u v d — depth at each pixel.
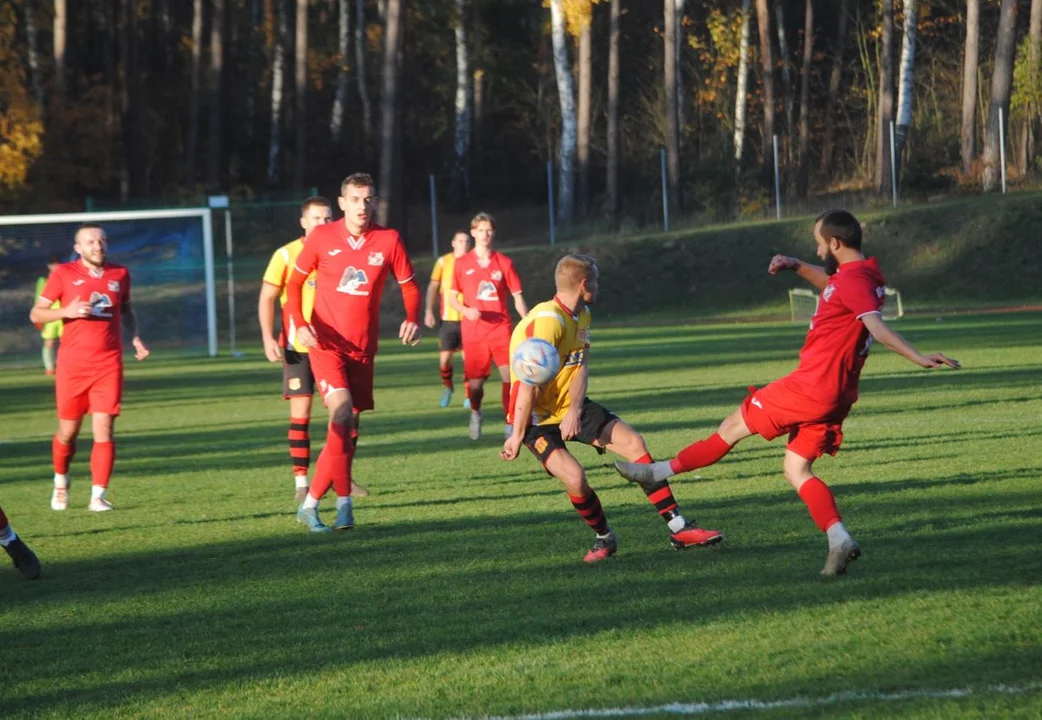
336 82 154.50
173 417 43.06
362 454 31.08
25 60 139.00
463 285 32.66
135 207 113.06
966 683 10.63
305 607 15.19
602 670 11.72
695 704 10.55
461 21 138.88
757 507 20.41
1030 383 37.75
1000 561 15.05
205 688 11.97
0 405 51.75
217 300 95.62
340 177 145.12
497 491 24.30
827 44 157.62
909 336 58.72
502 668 11.99
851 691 10.63
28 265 94.75
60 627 14.88
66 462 24.89
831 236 15.17
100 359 24.31
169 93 148.38
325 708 11.12
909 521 18.09
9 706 11.72
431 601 15.05
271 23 149.25
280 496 25.34
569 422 16.58
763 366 49.50
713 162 115.56
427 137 153.62
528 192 149.50
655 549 17.44
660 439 29.95
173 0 154.38
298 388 24.22
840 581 14.57
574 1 119.75
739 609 13.61
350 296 20.70
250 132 153.38
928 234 93.31
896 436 28.09
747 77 137.38
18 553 17.73
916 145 121.50
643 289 94.94
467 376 32.94
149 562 18.86
